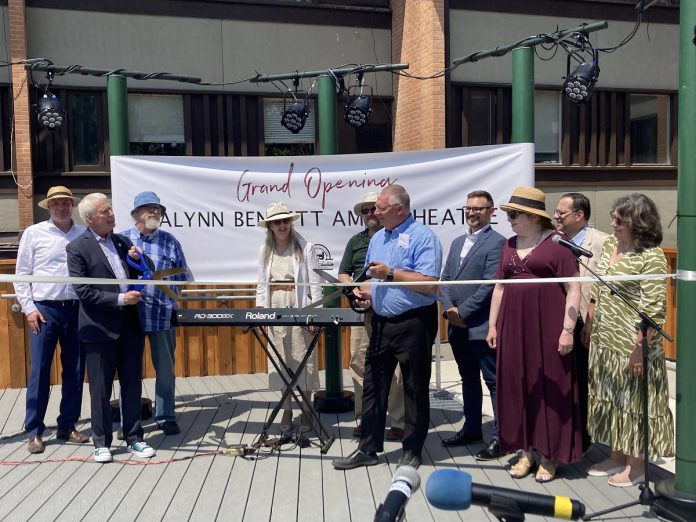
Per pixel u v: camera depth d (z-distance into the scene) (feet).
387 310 13.12
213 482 12.98
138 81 28.78
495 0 30.22
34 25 27.76
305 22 30.48
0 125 27.81
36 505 12.00
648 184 32.96
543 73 31.35
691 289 11.10
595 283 13.01
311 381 15.89
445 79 28.89
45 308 14.90
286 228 15.57
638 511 11.56
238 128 30.09
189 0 29.12
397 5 31.14
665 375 12.31
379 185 17.51
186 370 21.45
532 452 13.42
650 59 32.50
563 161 32.07
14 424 16.79
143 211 15.74
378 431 13.71
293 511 11.68
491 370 14.17
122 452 14.70
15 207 28.19
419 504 11.81
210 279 17.95
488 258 14.19
